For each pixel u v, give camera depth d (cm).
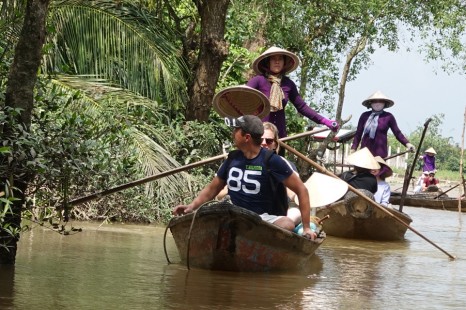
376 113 1600
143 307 645
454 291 830
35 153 702
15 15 859
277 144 988
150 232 1222
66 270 796
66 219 792
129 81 1582
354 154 1397
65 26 1538
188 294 714
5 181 726
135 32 1588
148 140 1353
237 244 837
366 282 859
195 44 1853
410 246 1302
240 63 2016
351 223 1368
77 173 773
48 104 771
